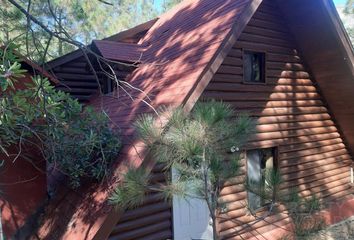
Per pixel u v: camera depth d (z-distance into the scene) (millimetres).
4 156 6320
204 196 3766
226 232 6797
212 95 6656
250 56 7531
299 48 8203
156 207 5871
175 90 5508
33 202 6688
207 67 5344
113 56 8641
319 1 6801
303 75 8477
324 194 9086
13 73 3412
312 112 8789
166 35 9312
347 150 9914
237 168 3949
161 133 3436
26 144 6027
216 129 3355
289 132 8219
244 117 4094
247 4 6066
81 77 9953
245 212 6992
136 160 4586
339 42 7207
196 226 6445
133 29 11820
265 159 7871
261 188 4262
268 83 7699
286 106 8125
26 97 4184
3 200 6395
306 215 4242
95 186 5289
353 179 10031
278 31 7820
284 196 4234
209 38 6305
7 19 7004
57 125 4797
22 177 6578
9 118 3963
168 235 6082
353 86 7965
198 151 3252
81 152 5254
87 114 5355
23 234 6328
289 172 8227
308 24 7426
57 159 5230
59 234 5273
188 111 4027
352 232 7750
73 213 5324
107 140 5266
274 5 7660
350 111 8797
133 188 3629
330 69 8031
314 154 8891
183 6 10766
